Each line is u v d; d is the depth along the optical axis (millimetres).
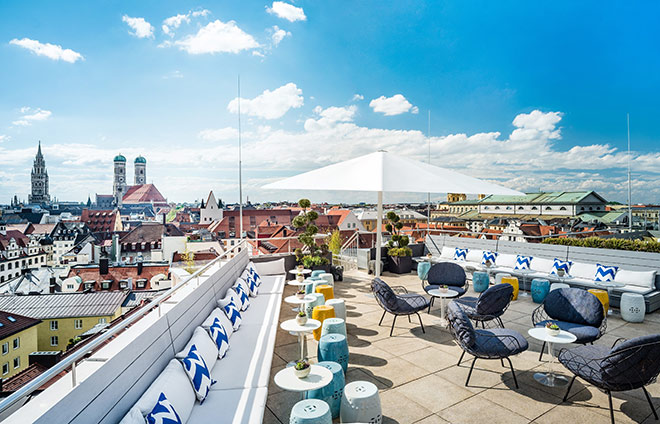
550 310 5301
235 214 79000
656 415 3727
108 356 2566
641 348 3354
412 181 7055
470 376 4645
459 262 10641
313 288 7281
